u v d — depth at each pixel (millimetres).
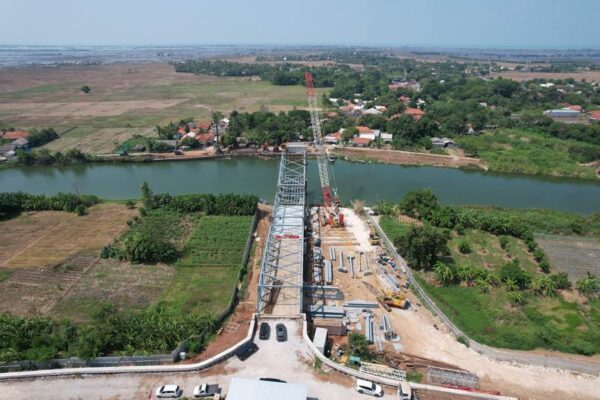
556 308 73000
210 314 68312
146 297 75188
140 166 156500
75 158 155500
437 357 61625
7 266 85000
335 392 53250
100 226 102938
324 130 184750
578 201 125688
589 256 90688
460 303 73562
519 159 152875
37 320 64562
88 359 57438
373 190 133375
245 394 47375
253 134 176125
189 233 99188
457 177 145125
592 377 58406
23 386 54281
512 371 59250
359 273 83562
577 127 179750
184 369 56031
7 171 150500
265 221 106625
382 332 66688
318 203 122062
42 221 105750
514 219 98312
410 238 83812
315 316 70062
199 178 143875
